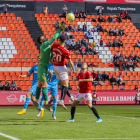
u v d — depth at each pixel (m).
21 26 72.19
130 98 53.59
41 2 79.06
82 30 72.38
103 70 58.62
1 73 55.69
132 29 76.44
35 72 23.75
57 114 30.66
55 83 24.20
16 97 49.16
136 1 77.25
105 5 81.88
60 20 75.19
